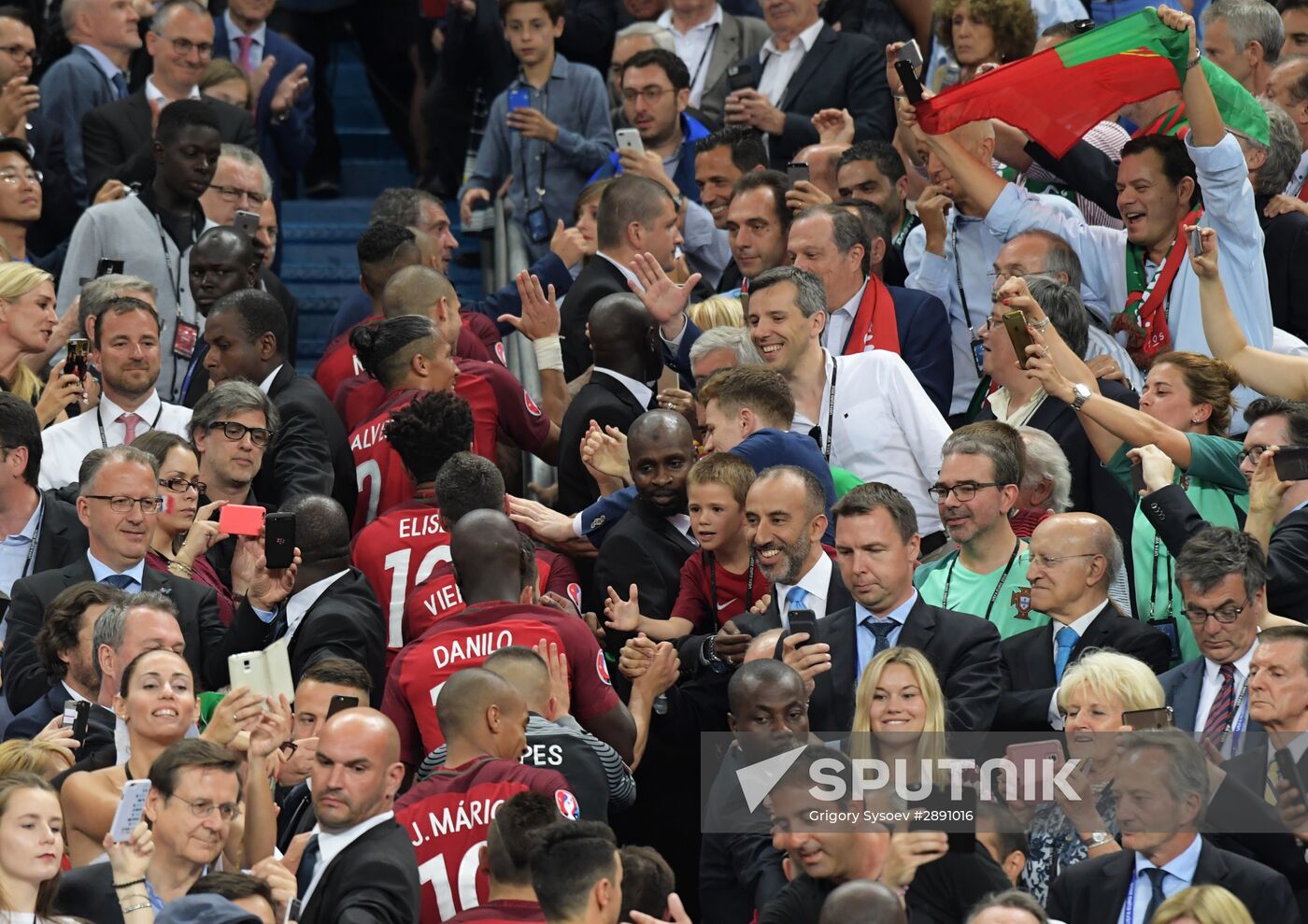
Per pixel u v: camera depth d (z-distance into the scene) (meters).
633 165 39.25
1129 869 22.59
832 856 22.19
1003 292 28.66
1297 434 27.33
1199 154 31.14
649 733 27.53
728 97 42.97
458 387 32.31
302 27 51.25
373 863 21.97
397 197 39.25
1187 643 27.33
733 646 26.73
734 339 31.72
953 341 35.41
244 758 23.53
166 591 28.38
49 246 43.59
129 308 32.09
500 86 48.84
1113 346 32.62
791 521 26.72
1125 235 33.94
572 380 35.50
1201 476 28.11
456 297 33.19
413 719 25.77
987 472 27.12
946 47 38.75
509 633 25.77
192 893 20.66
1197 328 32.47
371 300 36.44
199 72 43.22
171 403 35.47
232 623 27.56
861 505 25.75
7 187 38.50
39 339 33.22
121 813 21.64
